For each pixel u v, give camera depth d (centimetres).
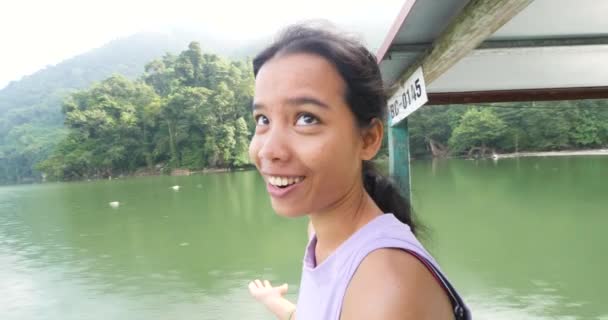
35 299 844
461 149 4172
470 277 729
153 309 728
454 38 196
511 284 685
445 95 354
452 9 195
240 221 1555
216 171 4675
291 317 118
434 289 51
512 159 3628
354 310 52
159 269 987
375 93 65
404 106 281
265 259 994
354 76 60
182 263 1023
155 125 5016
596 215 1170
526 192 1694
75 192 3538
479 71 283
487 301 620
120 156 4897
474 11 175
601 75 300
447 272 764
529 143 3966
